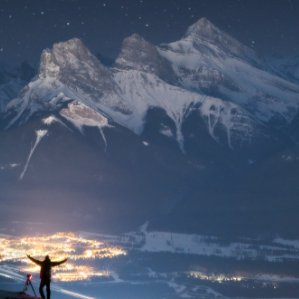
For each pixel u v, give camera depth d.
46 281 99.06
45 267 99.31
